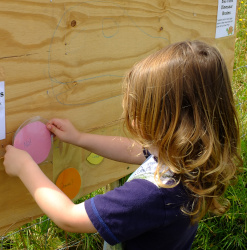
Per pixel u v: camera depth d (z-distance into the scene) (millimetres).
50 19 1049
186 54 952
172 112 946
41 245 1645
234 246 1965
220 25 1773
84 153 1330
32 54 1032
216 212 1153
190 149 956
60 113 1168
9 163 1018
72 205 962
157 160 1000
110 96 1326
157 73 950
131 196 911
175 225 964
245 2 3758
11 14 955
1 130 1019
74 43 1140
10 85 1005
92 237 1776
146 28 1372
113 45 1269
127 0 1267
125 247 1071
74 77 1174
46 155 1146
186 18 1549
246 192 2105
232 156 1079
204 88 945
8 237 1680
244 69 2926
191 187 940
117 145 1271
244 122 2389
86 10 1142
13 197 1128
